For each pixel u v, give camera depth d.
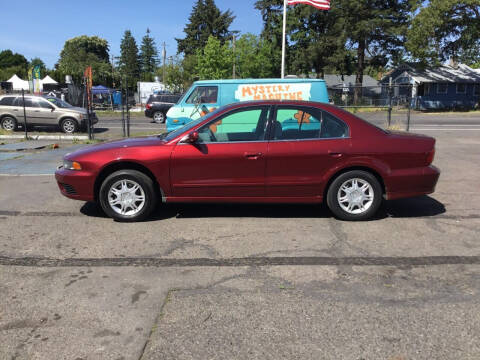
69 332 2.90
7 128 17.44
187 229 5.17
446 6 33.38
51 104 17.36
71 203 6.41
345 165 5.27
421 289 3.55
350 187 5.39
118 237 4.88
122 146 5.43
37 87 34.00
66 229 5.17
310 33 43.97
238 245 4.61
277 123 5.34
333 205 5.40
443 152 11.47
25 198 6.71
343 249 4.48
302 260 4.18
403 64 45.22
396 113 27.80
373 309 3.21
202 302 3.32
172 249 4.48
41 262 4.13
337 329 2.93
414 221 5.48
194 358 2.62
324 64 43.28
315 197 5.38
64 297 3.41
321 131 5.34
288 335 2.86
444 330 2.92
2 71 74.50
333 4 40.41
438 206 6.21
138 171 5.36
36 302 3.32
